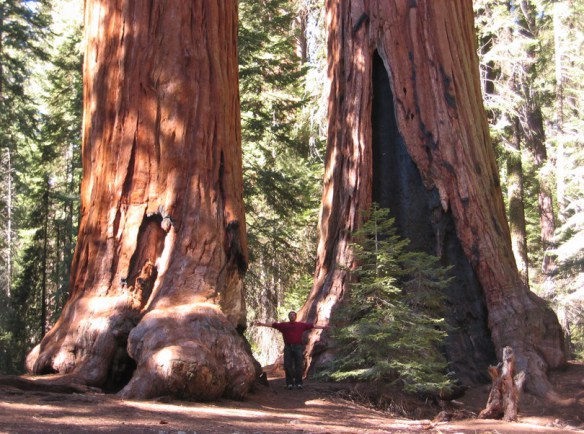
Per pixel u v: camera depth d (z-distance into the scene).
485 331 14.41
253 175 23.83
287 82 24.06
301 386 12.47
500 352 13.83
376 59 15.86
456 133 15.14
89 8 12.08
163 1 11.71
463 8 16.31
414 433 8.96
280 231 24.50
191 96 11.59
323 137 24.59
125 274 10.91
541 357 13.52
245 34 22.95
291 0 28.80
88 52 11.98
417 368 12.11
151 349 9.56
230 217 11.55
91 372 10.21
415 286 13.75
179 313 10.05
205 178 11.48
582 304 27.81
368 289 12.74
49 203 28.78
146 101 11.46
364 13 15.78
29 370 10.92
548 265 30.25
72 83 27.75
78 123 26.52
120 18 11.70
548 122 37.72
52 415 7.20
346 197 15.35
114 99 11.54
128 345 9.89
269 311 25.86
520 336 13.78
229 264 11.42
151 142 11.36
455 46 15.66
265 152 25.02
